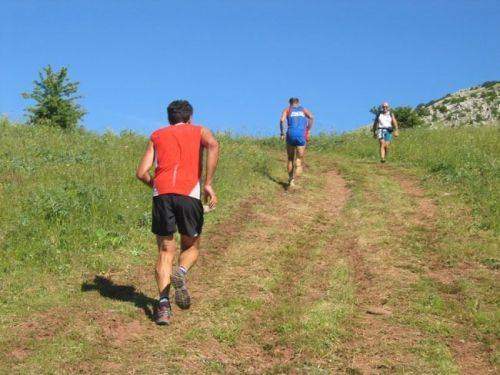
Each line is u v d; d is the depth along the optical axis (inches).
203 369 193.9
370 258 319.0
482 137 785.6
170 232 225.5
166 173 227.1
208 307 244.1
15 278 259.9
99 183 409.1
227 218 387.5
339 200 469.1
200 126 234.8
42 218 330.3
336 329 227.0
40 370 183.9
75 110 1103.0
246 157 613.0
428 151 690.2
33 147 532.4
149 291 263.0
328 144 834.2
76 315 227.3
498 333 230.1
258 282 275.7
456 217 403.2
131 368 190.7
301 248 335.3
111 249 307.4
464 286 279.1
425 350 213.5
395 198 462.9
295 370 195.5
